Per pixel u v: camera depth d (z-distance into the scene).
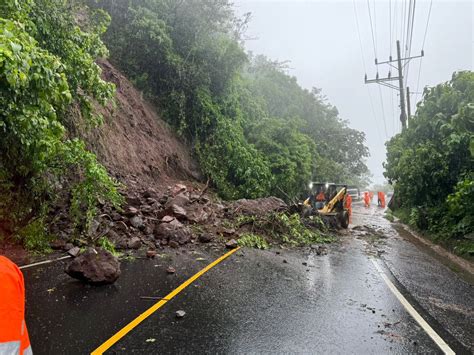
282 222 12.04
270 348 3.95
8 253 6.89
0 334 1.59
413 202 17.38
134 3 18.19
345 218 16.00
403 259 9.61
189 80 19.06
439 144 14.52
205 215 11.45
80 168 9.95
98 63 15.60
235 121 21.44
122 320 4.41
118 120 14.62
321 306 5.46
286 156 22.47
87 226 7.94
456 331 4.79
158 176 15.23
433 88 16.42
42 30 7.71
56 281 5.71
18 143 6.95
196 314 4.78
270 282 6.61
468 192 10.74
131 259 7.45
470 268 9.23
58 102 6.88
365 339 4.36
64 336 3.88
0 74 4.75
